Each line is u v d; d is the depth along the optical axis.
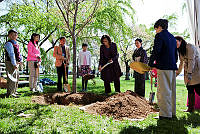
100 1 6.66
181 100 5.71
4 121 2.79
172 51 3.29
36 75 6.52
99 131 2.45
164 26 3.38
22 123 2.77
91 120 3.03
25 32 11.87
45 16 8.73
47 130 2.46
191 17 4.68
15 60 5.23
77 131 2.45
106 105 3.95
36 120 2.93
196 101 4.44
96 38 11.40
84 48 7.42
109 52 5.91
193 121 3.11
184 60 3.99
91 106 4.06
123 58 22.52
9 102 4.26
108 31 9.02
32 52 6.38
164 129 2.65
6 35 10.78
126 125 2.80
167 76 3.22
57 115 3.26
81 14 7.93
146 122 3.02
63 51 6.86
